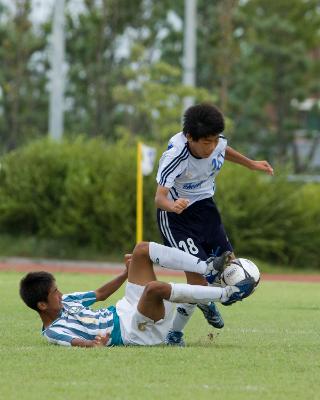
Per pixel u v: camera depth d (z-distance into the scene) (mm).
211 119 28891
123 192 89625
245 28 167750
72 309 28609
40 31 173625
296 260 89500
